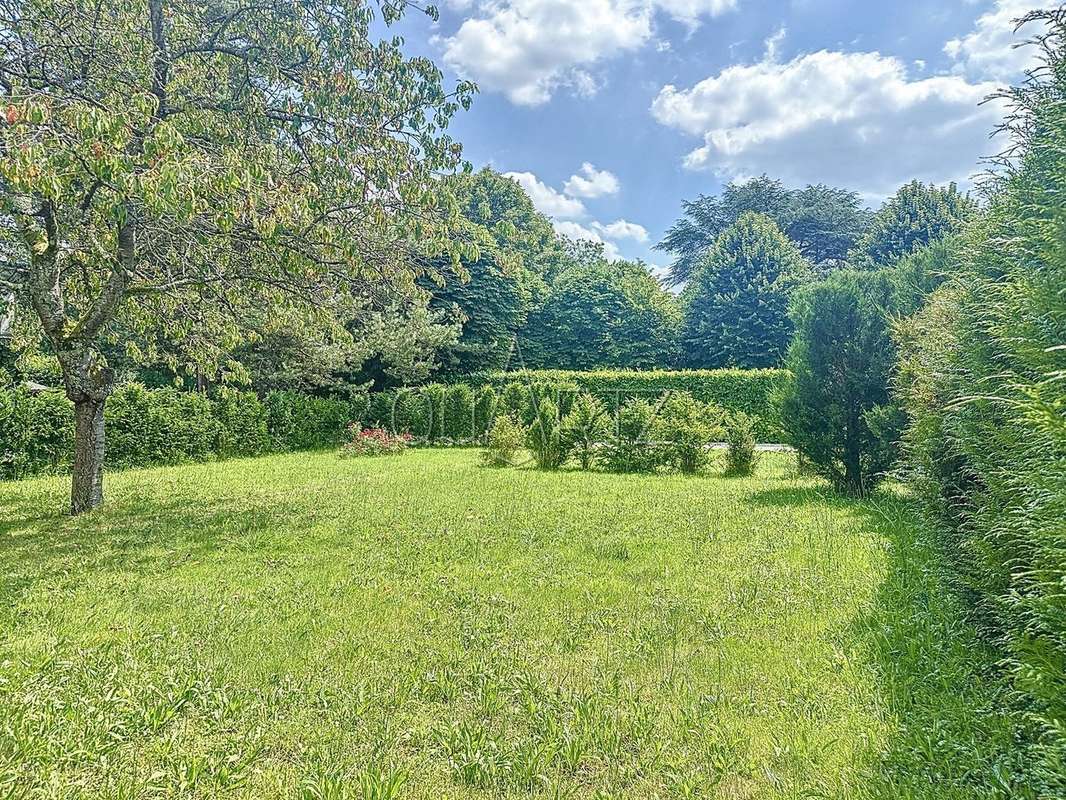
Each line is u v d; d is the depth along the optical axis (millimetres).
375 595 4684
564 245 41656
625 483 10688
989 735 2504
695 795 2287
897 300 9180
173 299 8977
